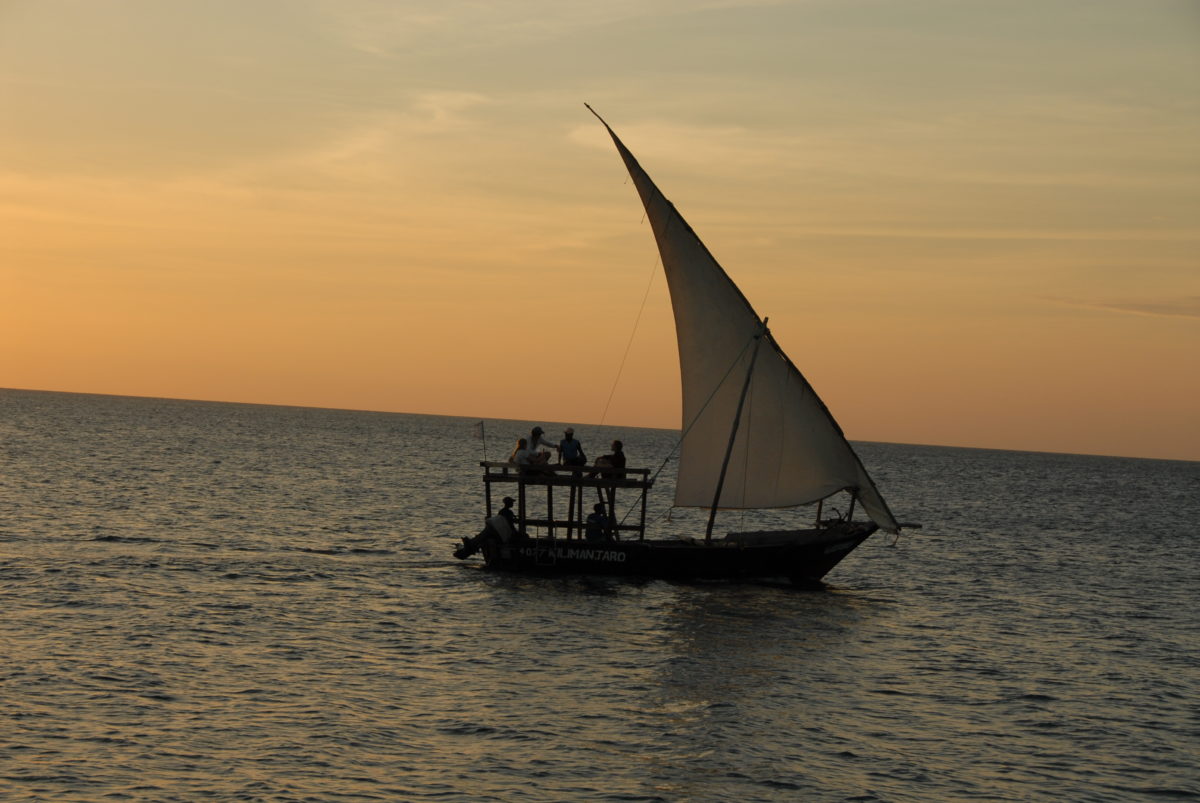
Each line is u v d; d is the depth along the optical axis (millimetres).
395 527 53969
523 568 37906
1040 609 36781
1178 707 24344
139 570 35969
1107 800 18516
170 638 26594
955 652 29062
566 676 24812
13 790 16906
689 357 38906
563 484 37531
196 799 16969
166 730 19844
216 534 46875
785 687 24688
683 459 39156
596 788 18125
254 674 23766
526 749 19797
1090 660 28812
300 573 37094
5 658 23828
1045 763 20234
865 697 24188
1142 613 36906
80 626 27297
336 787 17641
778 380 37344
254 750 19062
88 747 18812
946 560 49719
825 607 34844
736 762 19578
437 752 19438
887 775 19250
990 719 22938
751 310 37250
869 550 52156
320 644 26859
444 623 29891
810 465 37438
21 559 36969
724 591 36469
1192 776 19797
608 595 34875
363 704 21969
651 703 22953
